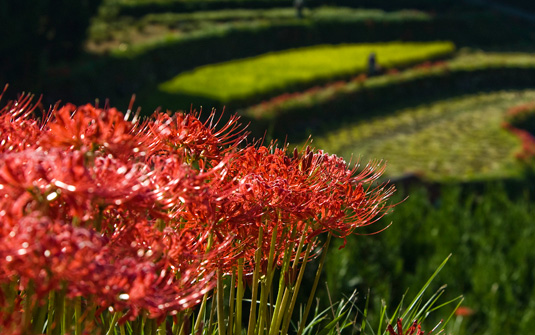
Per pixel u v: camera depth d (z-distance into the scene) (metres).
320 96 26.17
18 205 0.95
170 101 22.86
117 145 1.10
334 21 39.53
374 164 1.65
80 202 0.99
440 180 17.33
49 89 18.98
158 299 1.03
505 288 6.75
